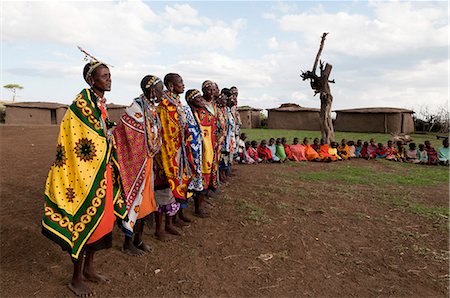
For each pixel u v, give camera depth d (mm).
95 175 3162
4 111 38312
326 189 7527
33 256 3994
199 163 4957
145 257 4062
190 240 4609
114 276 3605
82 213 3143
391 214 5871
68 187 3121
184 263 3938
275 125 31688
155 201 4453
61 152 3109
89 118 3152
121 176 3627
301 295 3381
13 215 5270
